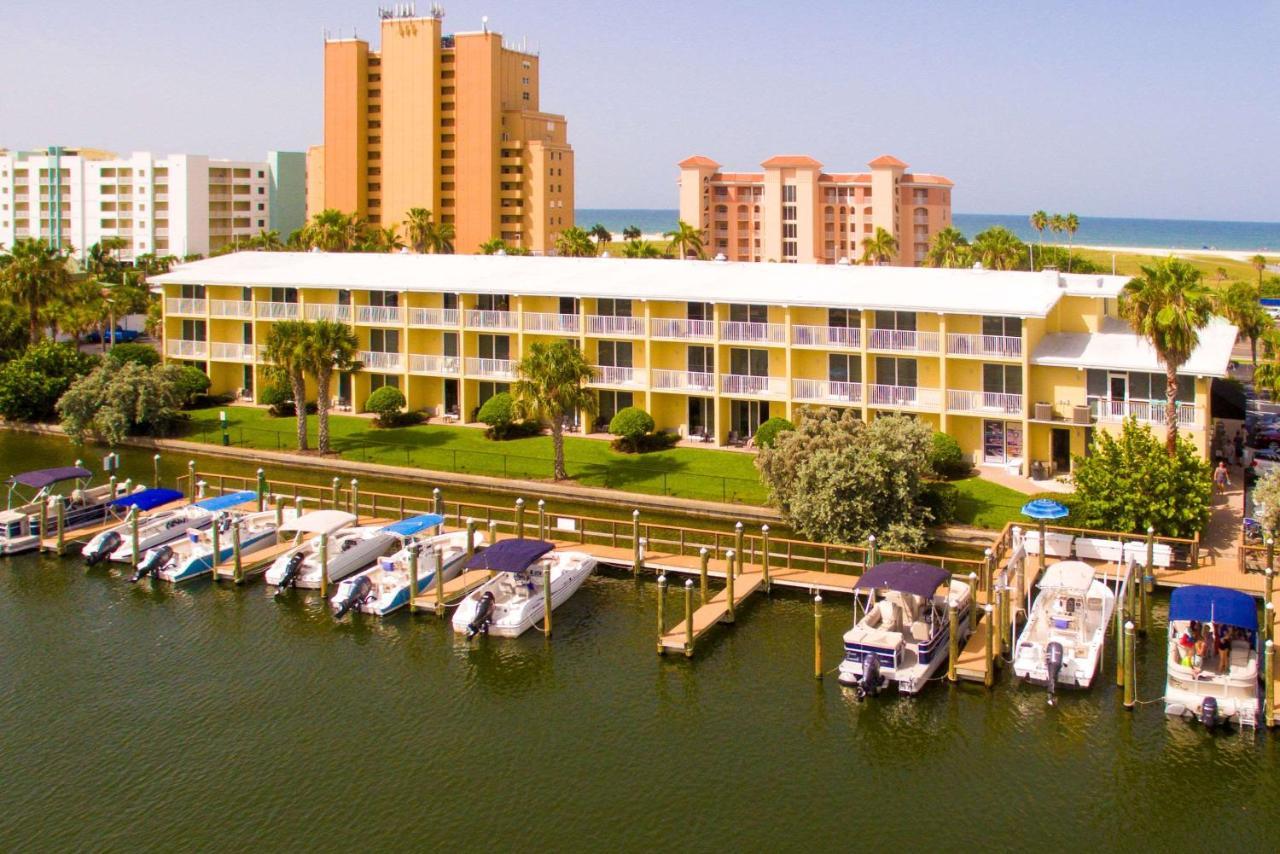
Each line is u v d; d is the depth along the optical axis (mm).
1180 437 52344
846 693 37781
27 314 92438
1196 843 30031
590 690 38500
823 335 62062
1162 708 36031
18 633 43438
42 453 70938
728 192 177625
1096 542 45312
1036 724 35531
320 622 44281
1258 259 158750
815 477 48188
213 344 80812
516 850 30016
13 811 32000
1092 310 61531
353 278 76500
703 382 65312
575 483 59281
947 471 57469
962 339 58719
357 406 76250
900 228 168875
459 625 42344
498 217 164250
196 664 40781
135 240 198250
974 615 40500
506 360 70938
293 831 30984
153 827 31219
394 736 35781
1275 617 40125
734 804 31938
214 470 65562
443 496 59625
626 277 71438
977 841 30219
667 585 46969
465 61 161125
